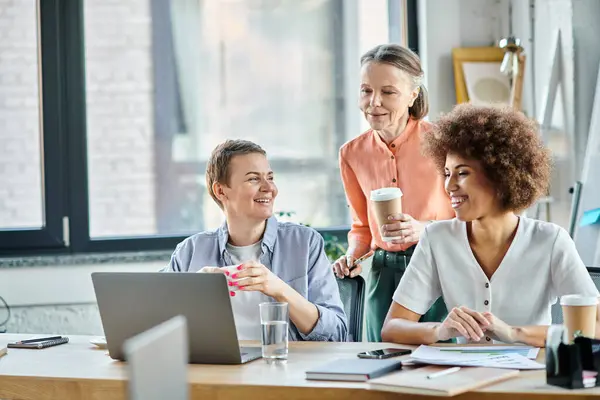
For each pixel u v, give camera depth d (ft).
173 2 15.34
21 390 7.18
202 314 7.33
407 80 10.87
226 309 7.25
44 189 14.93
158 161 15.38
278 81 15.70
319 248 9.35
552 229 8.25
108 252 14.99
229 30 15.55
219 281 7.21
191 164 15.46
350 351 7.84
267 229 9.32
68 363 7.75
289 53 15.70
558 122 14.03
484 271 8.39
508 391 6.05
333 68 15.79
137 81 15.26
